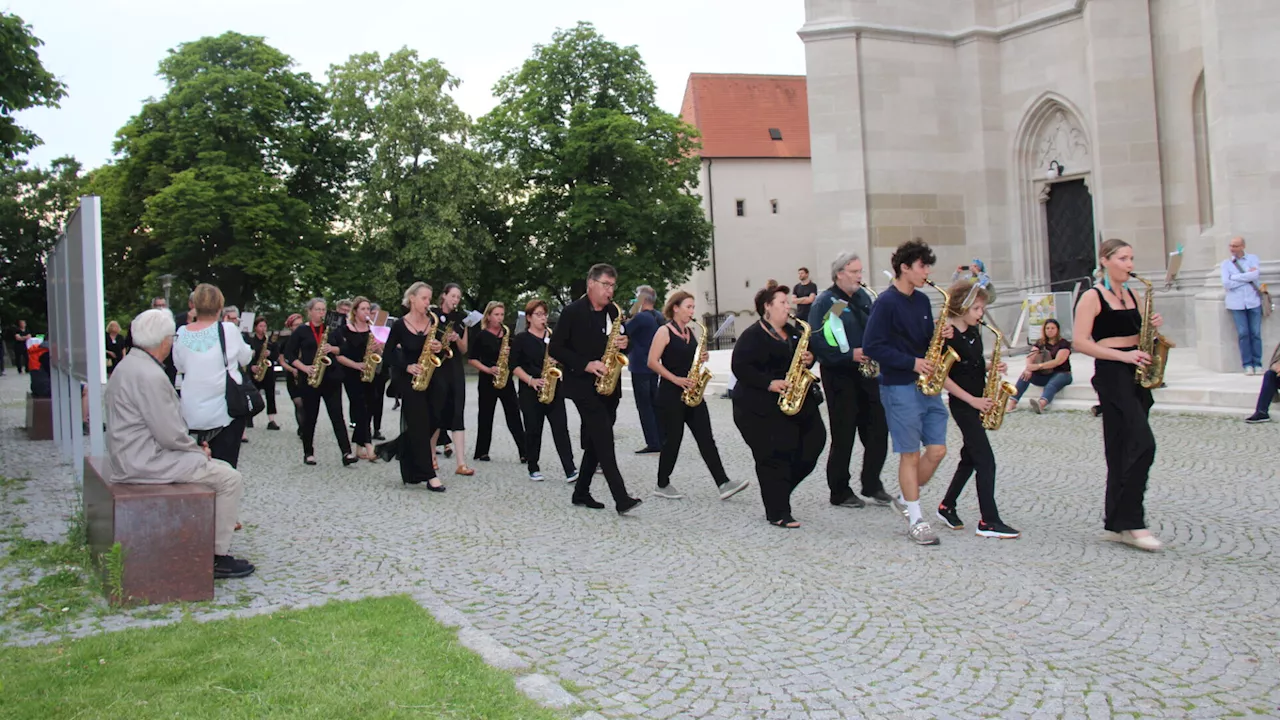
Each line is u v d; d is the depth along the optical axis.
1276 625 5.03
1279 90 15.36
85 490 7.29
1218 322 15.66
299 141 39.97
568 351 8.42
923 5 24.69
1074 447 11.25
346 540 7.68
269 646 4.79
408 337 9.94
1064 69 24.02
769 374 7.75
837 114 23.92
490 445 13.20
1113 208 22.64
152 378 6.11
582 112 40.81
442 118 41.84
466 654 4.65
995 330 7.32
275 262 37.16
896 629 5.15
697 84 63.03
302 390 12.18
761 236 60.78
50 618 5.49
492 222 44.50
